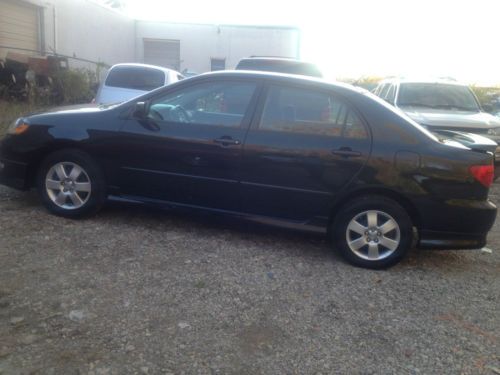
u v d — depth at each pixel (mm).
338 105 4523
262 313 3523
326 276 4238
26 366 2736
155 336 3129
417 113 8789
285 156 4488
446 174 4297
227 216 4789
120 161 4871
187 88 4840
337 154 4402
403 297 3951
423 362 3076
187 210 4879
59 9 15773
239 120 4668
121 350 2957
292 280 4102
